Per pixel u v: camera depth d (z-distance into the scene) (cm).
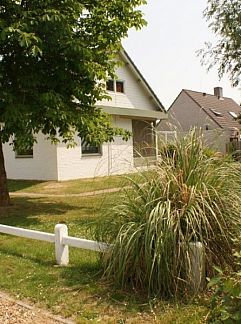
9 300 423
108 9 956
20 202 1145
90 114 976
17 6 827
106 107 1816
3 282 475
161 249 379
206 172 428
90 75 903
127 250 395
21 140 923
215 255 393
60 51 894
